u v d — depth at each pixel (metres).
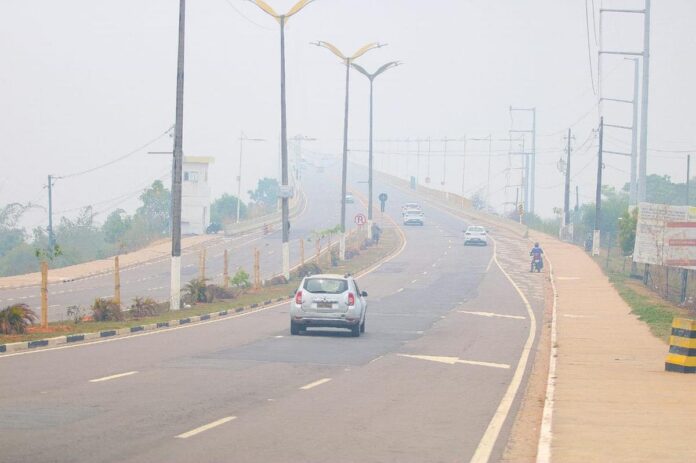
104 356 29.81
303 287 39.06
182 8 48.75
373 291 68.75
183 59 49.22
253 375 25.70
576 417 19.44
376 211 175.88
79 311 46.56
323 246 113.56
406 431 17.77
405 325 45.50
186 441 15.97
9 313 35.69
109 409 19.12
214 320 46.69
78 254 116.38
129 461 14.17
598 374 27.67
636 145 103.62
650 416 19.61
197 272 87.69
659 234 59.50
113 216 145.00
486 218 165.75
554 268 90.00
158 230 145.62
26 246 119.25
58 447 15.09
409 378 26.36
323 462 14.59
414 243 124.62
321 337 38.59
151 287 72.44
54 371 25.53
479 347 36.22
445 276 83.69
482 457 15.48
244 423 18.03
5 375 24.55
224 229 135.62
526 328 45.25
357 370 27.88
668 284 65.00
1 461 13.92
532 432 18.38
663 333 40.88
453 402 21.97
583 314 52.03
